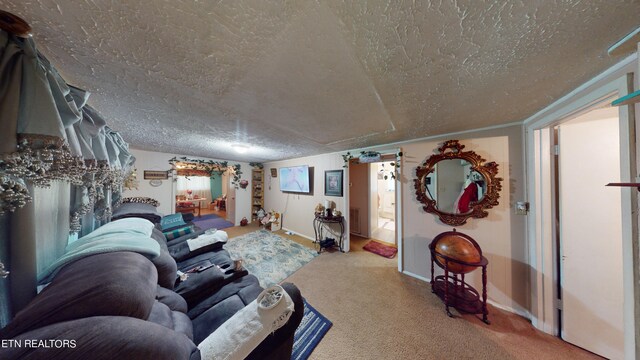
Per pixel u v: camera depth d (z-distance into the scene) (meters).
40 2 0.52
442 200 2.11
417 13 0.60
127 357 0.49
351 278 2.33
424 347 1.40
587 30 0.65
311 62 0.84
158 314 0.84
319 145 2.70
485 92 1.13
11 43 0.53
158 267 1.14
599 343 1.31
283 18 0.61
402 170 2.42
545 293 1.52
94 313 0.56
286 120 1.62
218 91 1.11
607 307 1.30
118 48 0.74
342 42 0.72
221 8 0.57
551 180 1.50
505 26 0.64
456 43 0.72
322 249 3.22
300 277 2.36
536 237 1.56
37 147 0.52
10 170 0.48
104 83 1.01
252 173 5.06
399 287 2.14
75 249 0.87
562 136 1.44
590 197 1.36
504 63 0.85
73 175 0.66
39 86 0.54
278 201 4.53
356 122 1.68
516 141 1.72
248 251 3.14
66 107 0.63
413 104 1.30
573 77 0.97
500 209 1.80
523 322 1.62
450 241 1.74
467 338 1.47
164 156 3.60
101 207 1.36
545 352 1.34
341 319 1.66
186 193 7.24
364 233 3.98
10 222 0.60
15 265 0.60
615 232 1.29
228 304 1.24
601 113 1.32
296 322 0.98
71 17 0.58
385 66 0.87
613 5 0.55
